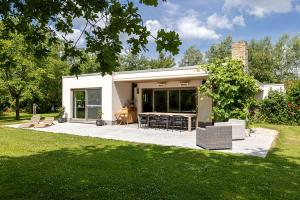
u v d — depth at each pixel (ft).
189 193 19.12
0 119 88.17
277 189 20.03
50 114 116.26
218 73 47.34
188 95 63.77
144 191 19.45
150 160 28.84
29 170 24.91
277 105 69.46
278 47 185.78
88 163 27.43
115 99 67.10
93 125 66.08
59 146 37.45
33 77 80.38
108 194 18.90
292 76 184.65
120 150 34.53
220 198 18.26
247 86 47.34
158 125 58.59
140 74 61.11
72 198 18.29
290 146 37.60
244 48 57.82
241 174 23.67
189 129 52.95
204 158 29.91
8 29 14.17
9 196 18.61
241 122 44.32
